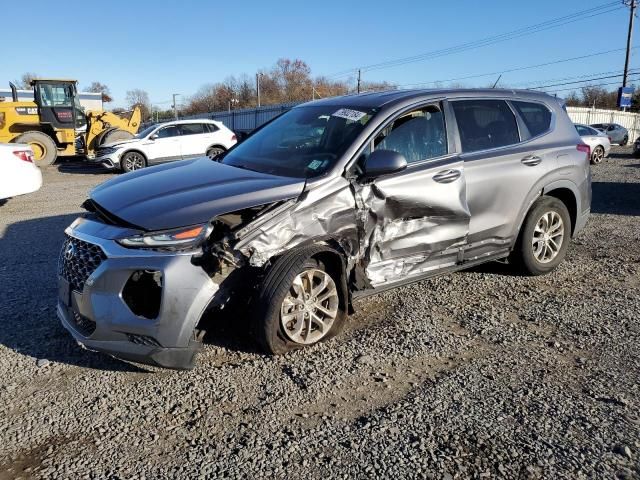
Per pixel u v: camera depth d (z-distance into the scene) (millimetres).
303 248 3520
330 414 2977
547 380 3328
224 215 3441
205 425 2887
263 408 3033
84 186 13219
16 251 6348
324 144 4043
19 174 8906
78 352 3705
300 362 3539
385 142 4023
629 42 39812
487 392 3188
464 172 4352
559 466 2537
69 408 3047
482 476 2477
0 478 2490
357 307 4480
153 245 3064
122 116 23188
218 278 3207
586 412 2977
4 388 3250
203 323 3361
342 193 3670
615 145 32750
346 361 3559
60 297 3537
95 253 3182
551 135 5215
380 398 3131
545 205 5027
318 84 69188
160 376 3387
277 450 2674
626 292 4863
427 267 4312
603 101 57000
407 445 2701
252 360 3570
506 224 4742
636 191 11289
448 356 3646
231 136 17922
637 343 3832
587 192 5473
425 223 4148
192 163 4445
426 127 4309
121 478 2484
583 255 6094
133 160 16672
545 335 3975
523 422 2885
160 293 3043
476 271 5441
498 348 3766
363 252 3832
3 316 4297
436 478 2469
